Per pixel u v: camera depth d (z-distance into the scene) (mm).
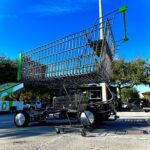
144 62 39281
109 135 9016
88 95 13047
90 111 10477
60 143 7637
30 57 12078
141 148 6734
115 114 12102
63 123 13383
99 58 9500
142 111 29672
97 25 9703
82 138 8469
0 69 35812
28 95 46875
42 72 11398
